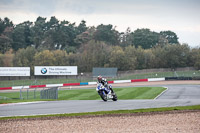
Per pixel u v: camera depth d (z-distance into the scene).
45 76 187.38
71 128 29.00
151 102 48.47
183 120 31.73
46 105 48.56
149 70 194.62
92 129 28.44
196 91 95.19
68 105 47.12
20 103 57.41
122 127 29.00
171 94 87.62
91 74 185.12
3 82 177.62
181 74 179.75
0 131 28.38
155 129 27.92
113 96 53.28
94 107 43.09
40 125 30.69
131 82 163.38
